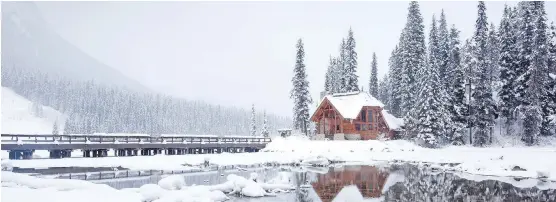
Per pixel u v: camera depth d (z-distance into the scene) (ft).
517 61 199.72
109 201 56.24
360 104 220.43
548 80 194.08
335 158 166.81
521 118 185.47
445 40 241.96
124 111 572.10
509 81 198.80
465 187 89.04
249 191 76.74
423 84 204.95
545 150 156.15
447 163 138.72
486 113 193.47
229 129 635.25
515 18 223.10
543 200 73.41
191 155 151.43
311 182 97.19
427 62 212.02
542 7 191.83
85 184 67.26
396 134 231.50
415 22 245.04
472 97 207.31
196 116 650.02
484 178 105.50
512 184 93.66
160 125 547.90
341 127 216.54
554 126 190.29
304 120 241.76
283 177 98.78
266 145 206.80
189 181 96.48
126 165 123.34
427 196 77.51
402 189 86.28
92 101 617.62
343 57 287.69
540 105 187.52
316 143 193.26
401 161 159.33
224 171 121.08
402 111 244.22
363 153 177.37
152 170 119.14
